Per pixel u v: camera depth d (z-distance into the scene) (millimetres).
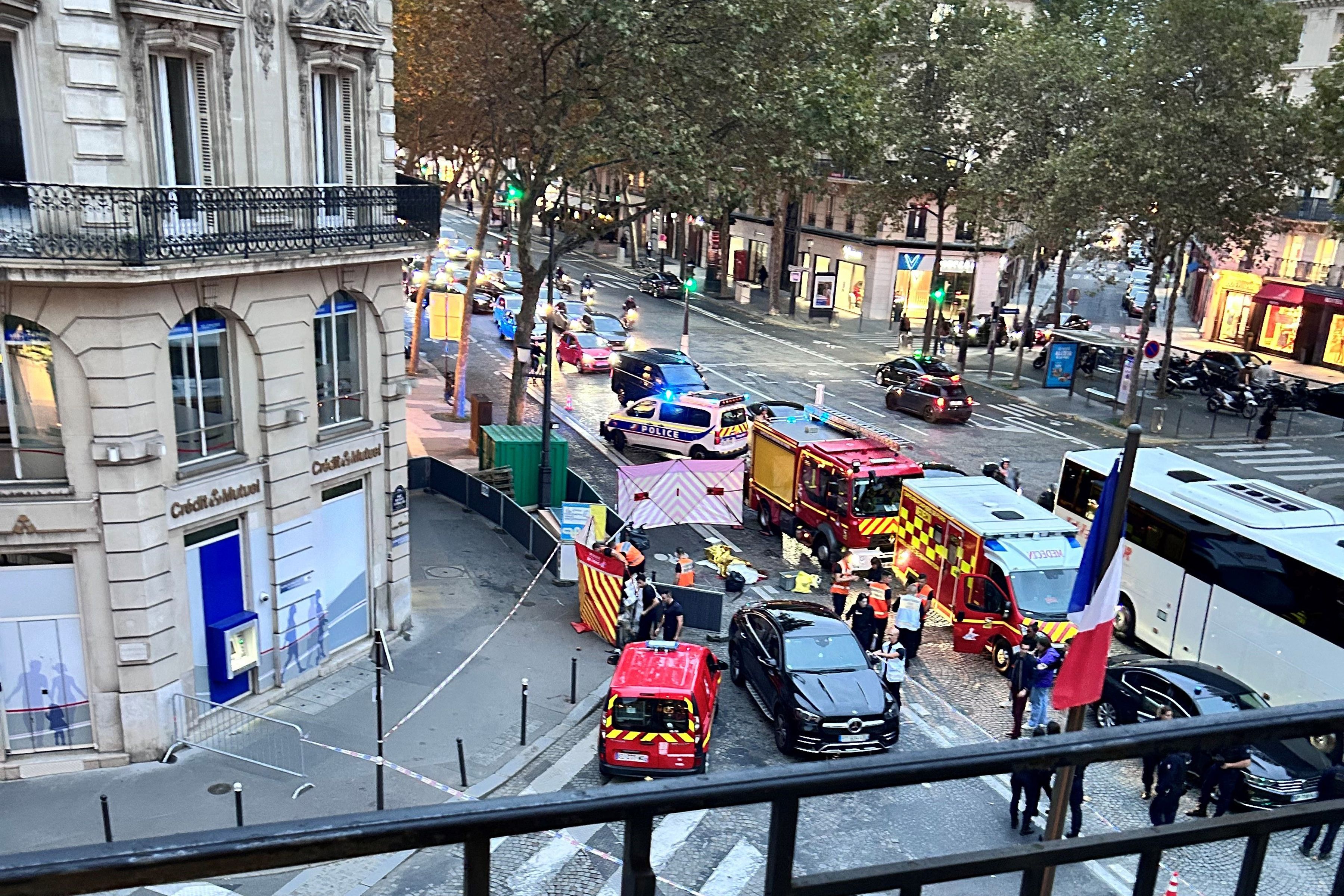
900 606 21531
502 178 44031
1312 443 41750
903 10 51781
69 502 15867
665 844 13844
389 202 20188
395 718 18625
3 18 14266
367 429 20844
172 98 16750
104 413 15711
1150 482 23594
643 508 26328
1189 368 50188
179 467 17062
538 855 12930
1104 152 40219
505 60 32500
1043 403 47062
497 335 56312
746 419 35562
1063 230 43000
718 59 31812
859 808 15508
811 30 34062
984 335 60719
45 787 16188
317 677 20031
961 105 51688
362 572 21297
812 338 60531
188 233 16500
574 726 18594
